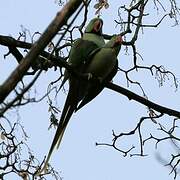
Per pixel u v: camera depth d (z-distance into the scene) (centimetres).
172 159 983
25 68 448
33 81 457
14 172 964
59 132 1013
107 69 1150
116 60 1154
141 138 1005
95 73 1148
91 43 1171
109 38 1214
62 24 461
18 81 445
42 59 869
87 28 1216
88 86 1137
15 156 975
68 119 1069
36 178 979
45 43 455
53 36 457
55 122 1036
